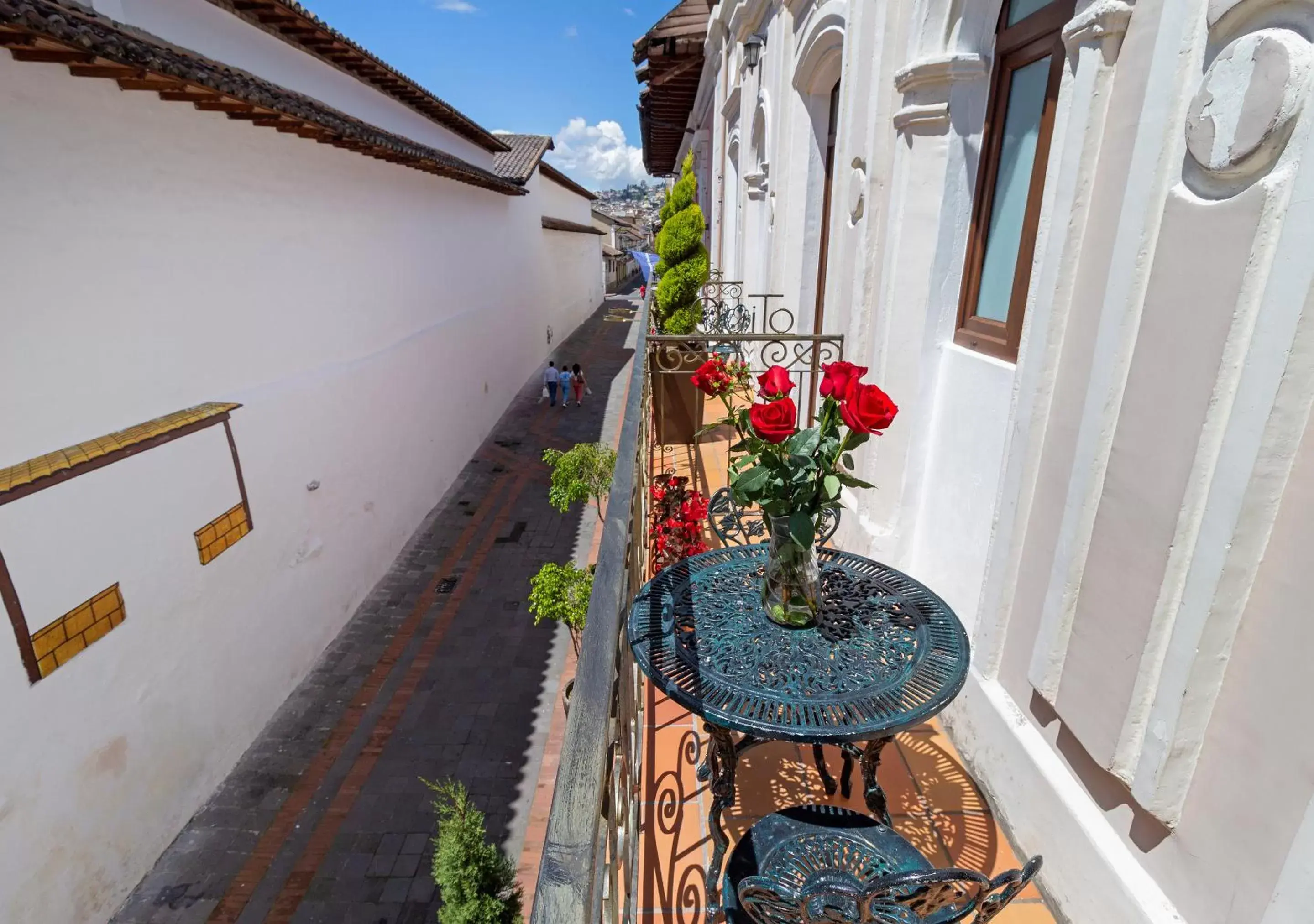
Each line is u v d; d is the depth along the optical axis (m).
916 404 3.16
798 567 1.93
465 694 6.95
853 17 3.67
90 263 4.42
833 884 1.39
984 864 2.22
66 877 4.17
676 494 3.96
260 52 7.20
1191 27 1.46
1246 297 1.32
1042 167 2.32
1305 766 1.26
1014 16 2.60
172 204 5.13
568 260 27.97
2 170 3.83
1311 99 1.18
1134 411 1.65
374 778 5.88
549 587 5.69
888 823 2.24
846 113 3.83
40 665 3.96
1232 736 1.44
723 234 10.41
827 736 1.57
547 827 0.77
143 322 4.88
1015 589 2.29
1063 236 1.92
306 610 7.12
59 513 4.06
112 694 4.51
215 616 5.59
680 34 10.84
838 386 1.76
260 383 6.32
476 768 6.02
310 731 6.41
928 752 2.67
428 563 9.63
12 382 3.92
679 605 2.10
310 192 7.23
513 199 18.00
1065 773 2.03
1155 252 1.59
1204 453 1.43
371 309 8.82
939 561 3.06
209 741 5.55
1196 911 1.54
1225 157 1.34
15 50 3.72
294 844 5.25
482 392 14.76
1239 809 1.42
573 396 18.53
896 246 3.12
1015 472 2.21
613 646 1.06
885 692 1.70
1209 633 1.45
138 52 4.01
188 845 5.17
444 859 3.59
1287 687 1.30
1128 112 1.67
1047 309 2.00
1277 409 1.28
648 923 2.04
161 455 4.91
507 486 12.41
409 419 10.23
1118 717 1.70
